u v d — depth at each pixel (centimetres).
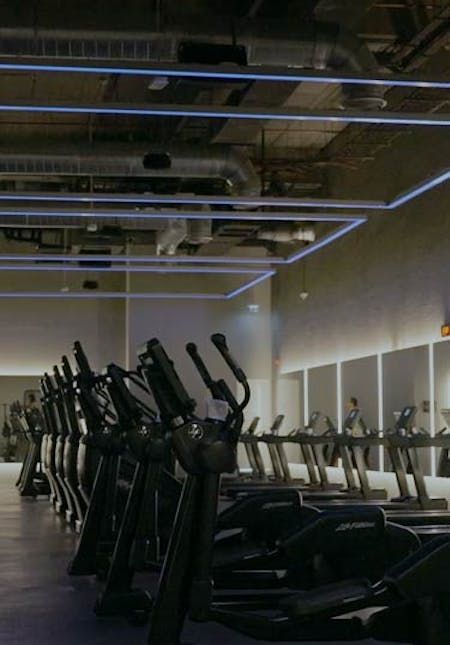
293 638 377
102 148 1171
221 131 1188
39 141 1164
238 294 1869
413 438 1029
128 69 715
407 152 1294
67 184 1537
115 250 1808
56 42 801
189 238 1502
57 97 1269
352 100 901
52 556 753
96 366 2059
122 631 475
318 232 1603
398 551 473
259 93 1025
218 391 413
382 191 1376
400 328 1327
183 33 814
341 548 459
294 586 521
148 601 502
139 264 1809
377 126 1295
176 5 956
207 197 1079
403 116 841
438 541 348
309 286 1680
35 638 459
